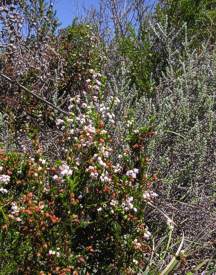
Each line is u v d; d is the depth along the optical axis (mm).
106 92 4719
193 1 6559
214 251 3486
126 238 2705
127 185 2723
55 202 2557
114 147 3570
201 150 4051
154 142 3889
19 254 2447
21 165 2727
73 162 2670
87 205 2641
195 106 4641
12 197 2586
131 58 5738
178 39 6293
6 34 5047
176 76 5414
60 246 2486
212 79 5055
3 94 5102
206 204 3713
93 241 2711
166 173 3984
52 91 5176
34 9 5535
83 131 2713
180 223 3576
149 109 4398
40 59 5363
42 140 4156
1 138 4039
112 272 2719
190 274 3092
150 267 3109
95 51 5910
